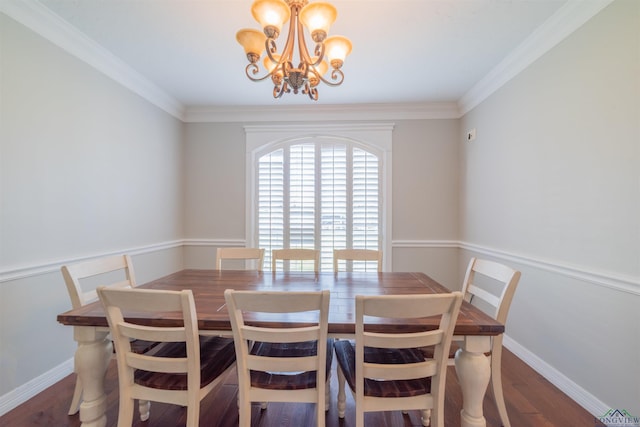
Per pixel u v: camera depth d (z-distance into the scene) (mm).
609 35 1514
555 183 1883
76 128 2045
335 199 3389
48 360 1839
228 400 1725
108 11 1750
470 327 1110
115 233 2410
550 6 1691
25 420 1543
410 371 1084
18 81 1672
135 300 1048
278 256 2252
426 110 3262
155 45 2117
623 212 1448
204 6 1710
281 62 1475
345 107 3279
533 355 2059
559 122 1853
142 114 2738
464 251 3146
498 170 2518
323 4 1259
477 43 2072
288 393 1137
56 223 1902
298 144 3418
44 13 1739
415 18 1809
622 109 1452
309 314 1232
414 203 3316
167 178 3141
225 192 3443
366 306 997
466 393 1152
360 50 2164
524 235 2182
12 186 1646
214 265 3455
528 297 2119
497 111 2533
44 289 1816
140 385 1163
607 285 1518
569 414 1602
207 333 1170
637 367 1389
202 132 3449
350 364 1326
